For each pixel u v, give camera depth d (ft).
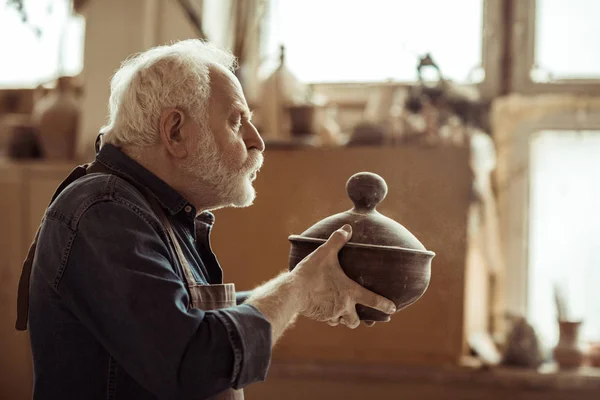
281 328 4.95
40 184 13.07
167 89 5.39
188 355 4.55
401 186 11.23
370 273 5.19
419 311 11.28
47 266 5.00
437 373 11.25
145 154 5.50
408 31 13.55
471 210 11.41
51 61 15.11
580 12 13.07
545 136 13.04
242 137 5.71
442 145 11.10
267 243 11.89
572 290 12.91
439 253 11.09
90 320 4.83
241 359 4.63
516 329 11.66
